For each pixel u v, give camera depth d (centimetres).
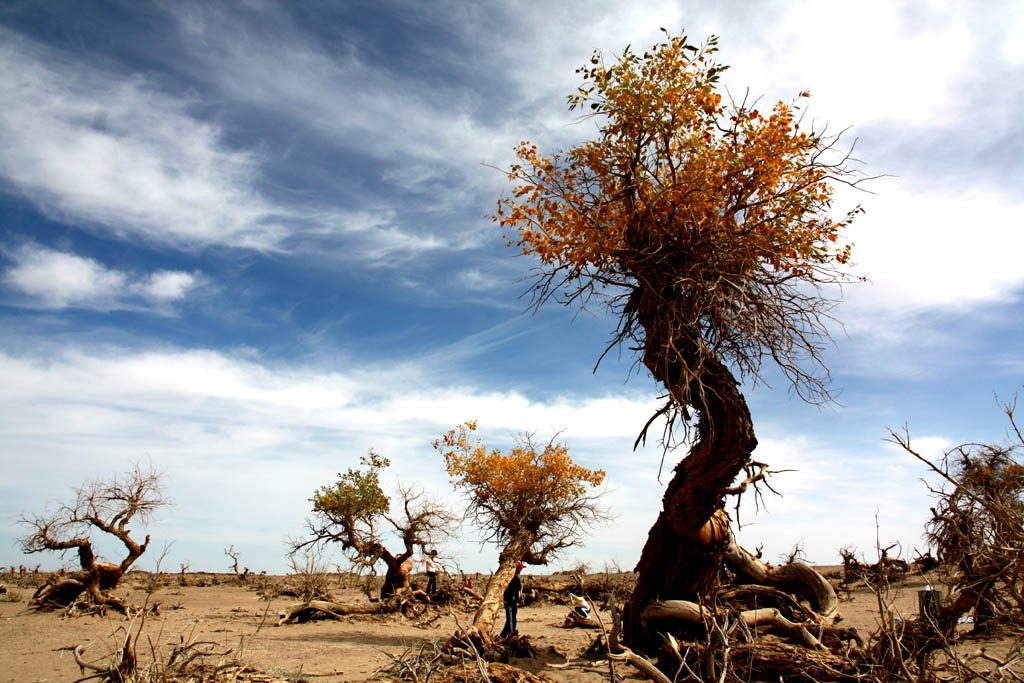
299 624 2077
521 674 1057
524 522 2044
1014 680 736
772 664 1007
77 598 2184
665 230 947
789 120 920
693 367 948
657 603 1153
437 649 1152
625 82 910
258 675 948
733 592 1431
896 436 736
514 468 2103
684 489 1080
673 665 1051
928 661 796
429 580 2575
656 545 1187
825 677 959
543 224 1025
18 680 1072
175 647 920
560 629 1919
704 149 910
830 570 3972
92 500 2230
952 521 738
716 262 923
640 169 955
